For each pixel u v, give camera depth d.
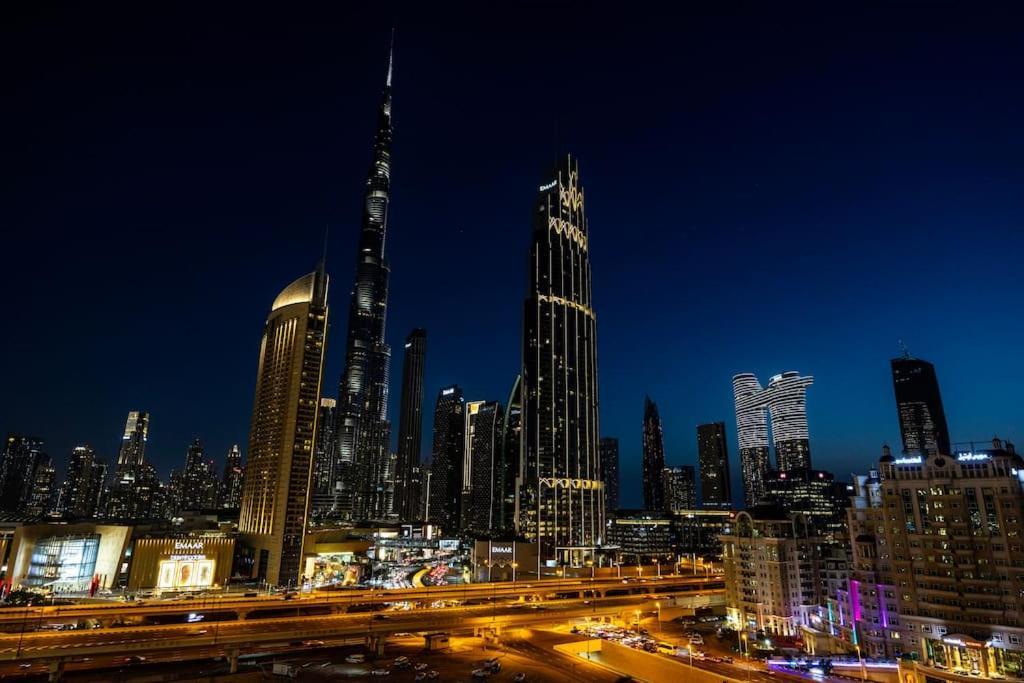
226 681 167.38
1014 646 177.88
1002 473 193.00
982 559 191.62
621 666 189.00
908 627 198.25
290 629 190.62
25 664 165.38
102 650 165.88
